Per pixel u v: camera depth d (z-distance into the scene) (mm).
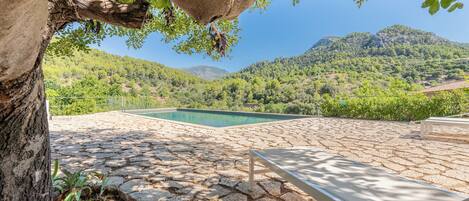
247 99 19250
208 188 2594
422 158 3770
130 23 1229
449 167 3320
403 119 8711
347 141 5145
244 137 5637
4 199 1185
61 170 3068
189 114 15523
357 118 9625
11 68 775
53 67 21094
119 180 2768
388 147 4547
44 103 1358
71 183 2416
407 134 5938
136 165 3328
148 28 3994
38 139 1312
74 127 6914
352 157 3838
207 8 890
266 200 2336
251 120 12758
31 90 1120
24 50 739
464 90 8383
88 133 5922
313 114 11477
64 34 3229
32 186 1298
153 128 6918
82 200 2389
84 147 4391
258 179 2842
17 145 1196
